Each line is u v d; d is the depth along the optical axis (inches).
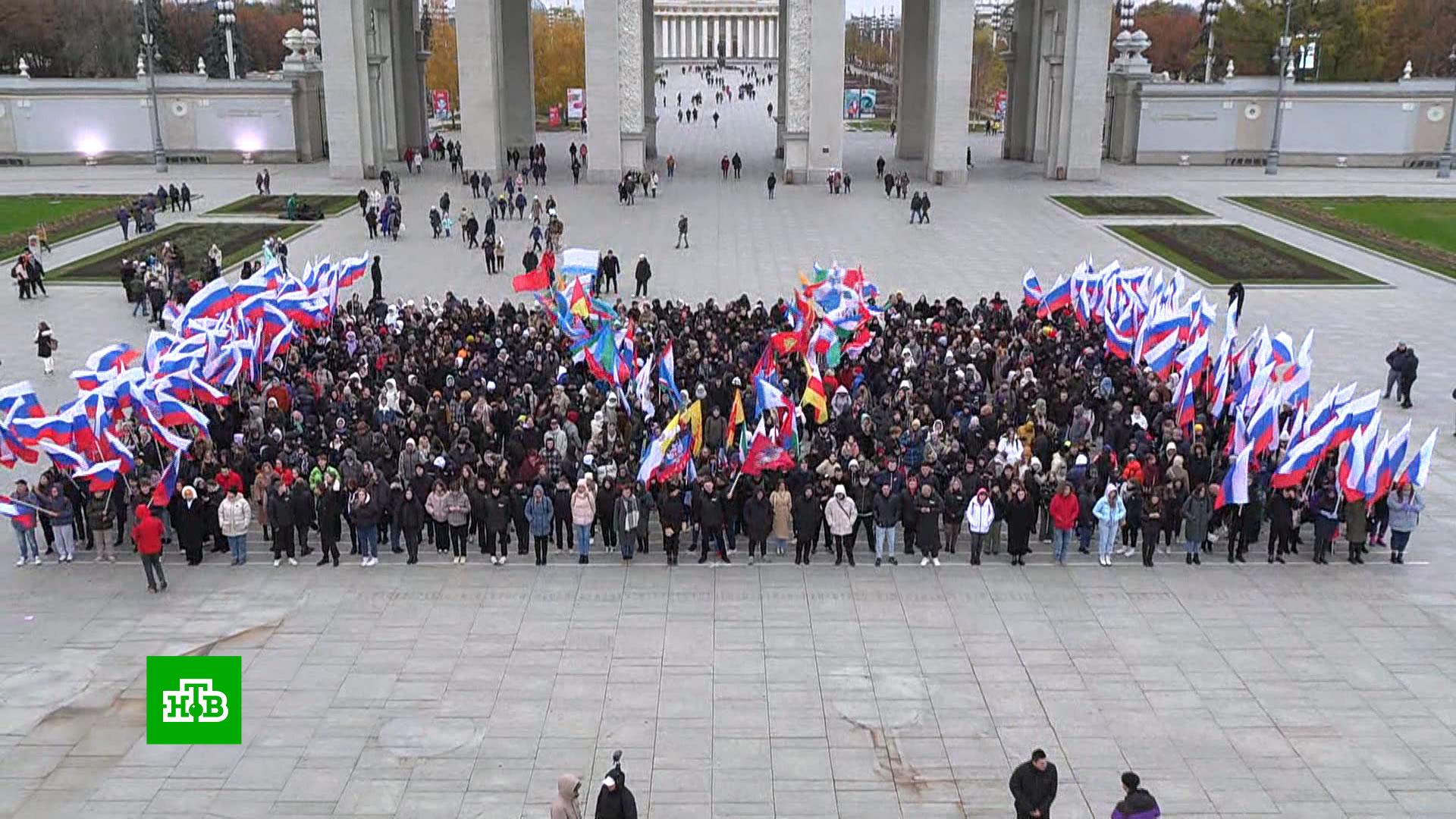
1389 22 4119.1
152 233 2217.0
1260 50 4170.8
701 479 939.3
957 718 722.8
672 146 3700.8
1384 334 1590.8
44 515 930.7
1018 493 922.1
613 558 951.0
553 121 4613.7
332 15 2819.9
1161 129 3284.9
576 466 1006.4
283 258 1827.0
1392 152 3257.9
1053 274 1910.7
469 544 984.3
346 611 855.7
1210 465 968.3
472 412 1082.7
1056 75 2967.5
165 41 4697.3
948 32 2800.2
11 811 634.2
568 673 771.4
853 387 1183.6
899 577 916.6
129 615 847.1
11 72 4461.1
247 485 987.9
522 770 669.9
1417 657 796.0
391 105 3223.4
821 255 2050.9
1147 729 713.0
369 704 735.7
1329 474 935.0
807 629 831.7
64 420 905.5
